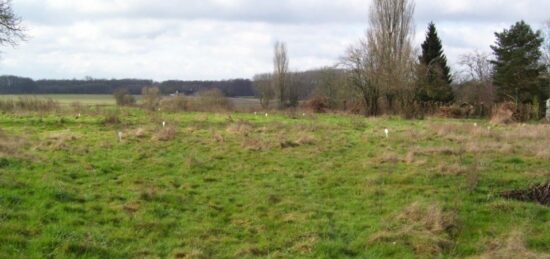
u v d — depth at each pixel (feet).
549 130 80.53
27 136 63.57
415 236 29.48
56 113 100.73
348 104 159.63
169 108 138.21
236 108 146.92
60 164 45.91
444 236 30.01
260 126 87.30
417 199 38.06
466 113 144.46
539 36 173.06
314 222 32.83
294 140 66.85
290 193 40.32
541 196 38.19
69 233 28.07
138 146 59.31
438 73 167.53
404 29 147.33
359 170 48.85
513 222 32.78
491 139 72.28
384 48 145.89
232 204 36.78
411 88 147.23
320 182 44.11
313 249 28.25
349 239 30.09
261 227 31.86
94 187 39.04
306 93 207.62
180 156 54.19
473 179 41.75
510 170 47.98
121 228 30.22
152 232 29.99
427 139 73.10
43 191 35.04
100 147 57.77
